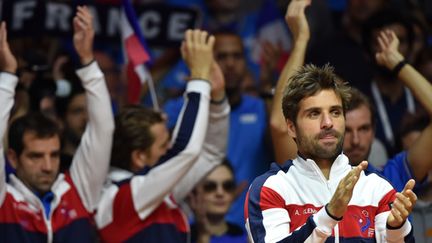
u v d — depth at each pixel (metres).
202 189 19.48
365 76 21.55
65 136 19.34
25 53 20.78
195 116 16.28
